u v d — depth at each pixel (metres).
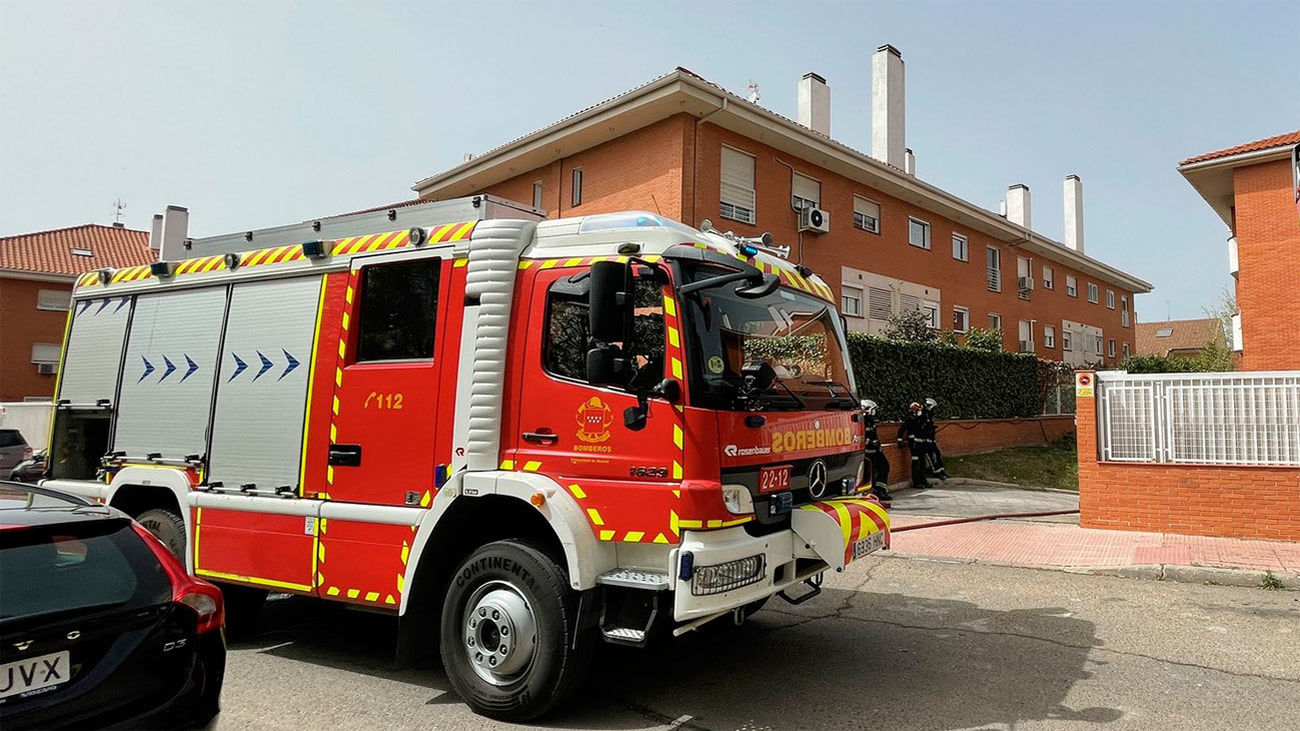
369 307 5.44
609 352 4.36
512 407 4.78
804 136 19.83
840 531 4.64
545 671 4.34
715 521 4.19
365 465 5.19
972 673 5.21
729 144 18.80
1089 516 10.32
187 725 3.43
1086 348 36.91
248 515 5.64
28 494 3.91
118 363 6.71
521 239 5.00
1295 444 9.12
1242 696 4.77
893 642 5.94
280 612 7.24
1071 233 36.81
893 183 23.38
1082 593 7.45
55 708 3.02
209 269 6.36
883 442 15.60
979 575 8.24
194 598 3.58
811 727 4.34
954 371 19.73
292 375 5.65
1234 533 9.36
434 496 4.85
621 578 4.30
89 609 3.22
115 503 6.61
